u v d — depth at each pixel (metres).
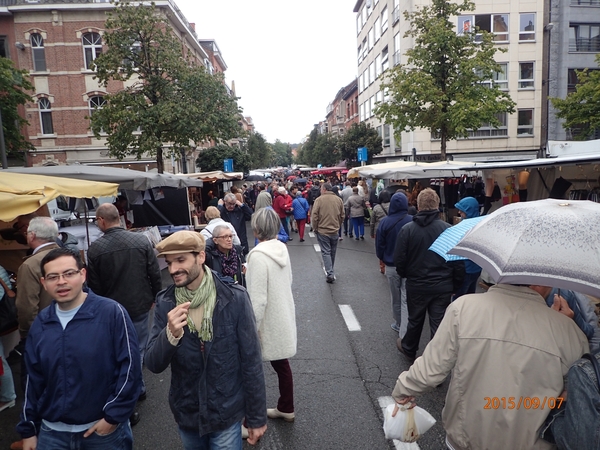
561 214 1.89
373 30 37.72
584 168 6.62
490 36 16.97
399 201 5.48
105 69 16.98
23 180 4.96
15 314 3.95
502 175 8.15
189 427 2.38
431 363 2.10
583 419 1.60
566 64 27.91
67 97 25.52
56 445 2.44
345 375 4.67
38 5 24.58
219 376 2.35
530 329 1.88
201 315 2.33
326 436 3.58
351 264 10.45
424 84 16.81
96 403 2.44
